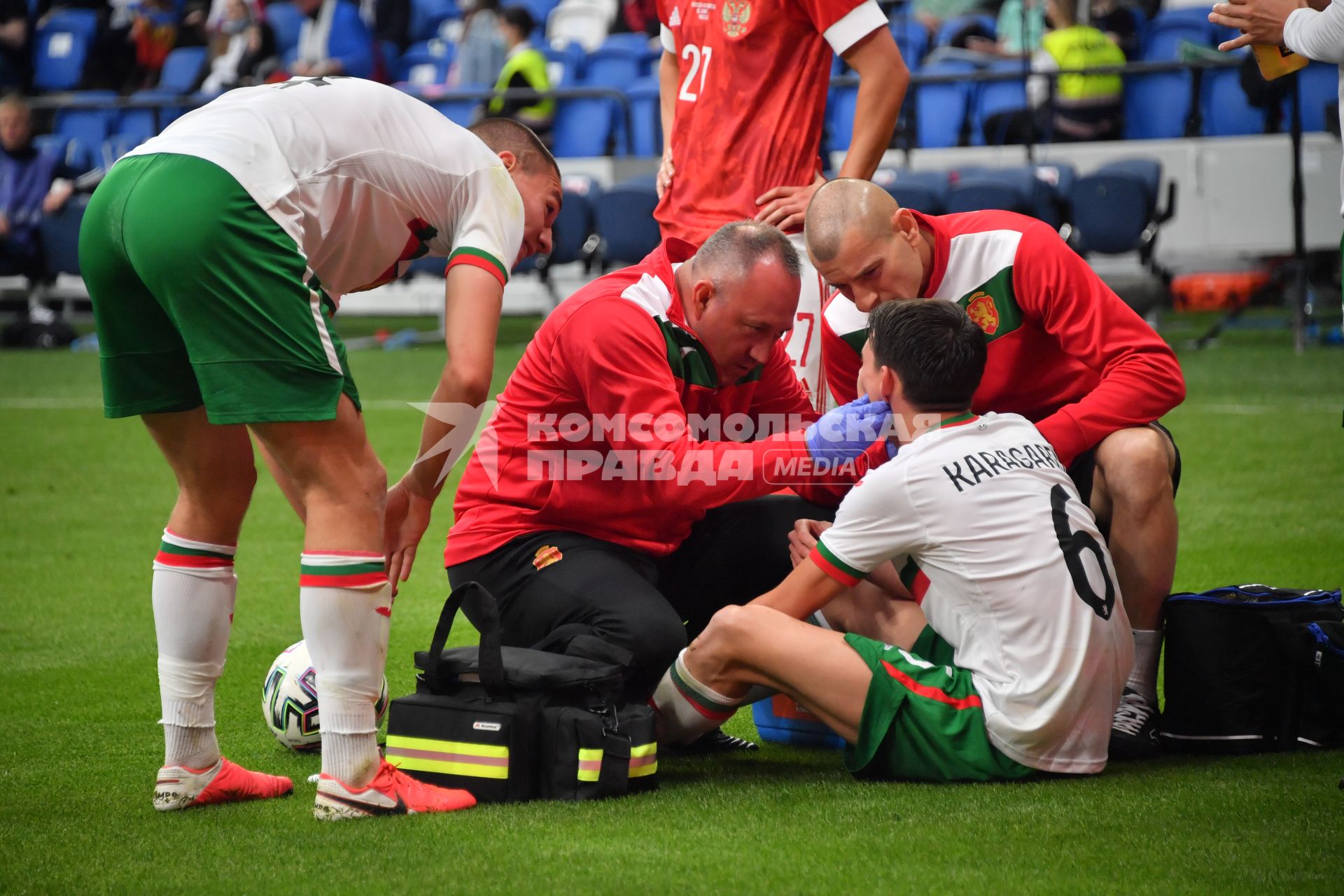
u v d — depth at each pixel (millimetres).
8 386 34906
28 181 41031
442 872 7930
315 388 8719
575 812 9047
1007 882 7617
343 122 9156
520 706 9328
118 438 28172
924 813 8852
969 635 9656
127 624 15297
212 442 9328
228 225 8523
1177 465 11078
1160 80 38688
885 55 13305
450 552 11109
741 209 13977
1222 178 36500
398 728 9523
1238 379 30109
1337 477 20984
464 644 14242
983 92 39969
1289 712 10250
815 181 14172
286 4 48594
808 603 9867
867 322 11727
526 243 10273
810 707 9852
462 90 41312
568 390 10492
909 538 9578
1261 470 21719
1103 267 37750
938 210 33188
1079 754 9555
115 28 50719
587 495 10711
